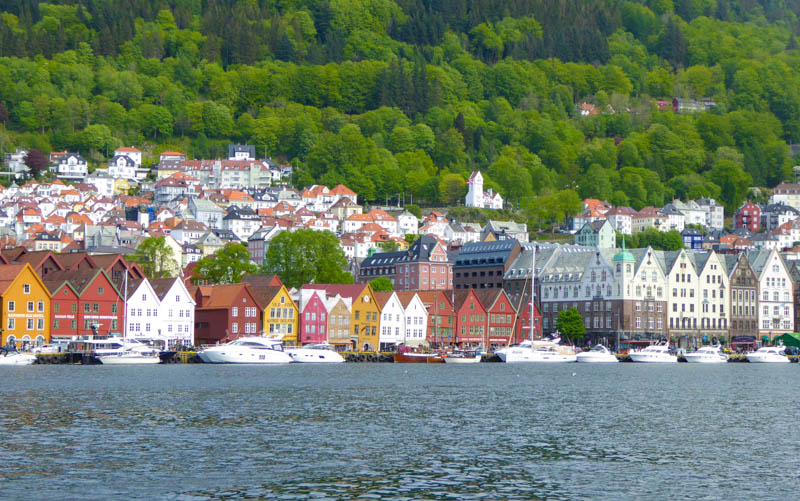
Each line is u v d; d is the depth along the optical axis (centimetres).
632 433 11300
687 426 11888
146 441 10362
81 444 10144
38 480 8581
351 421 11919
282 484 8550
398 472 9044
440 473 9025
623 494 8350
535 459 9694
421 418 12250
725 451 10219
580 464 9488
